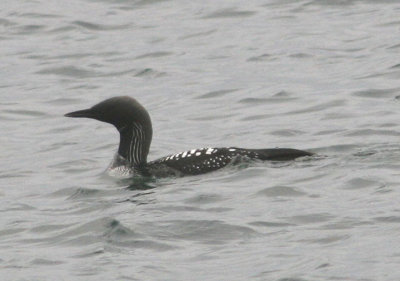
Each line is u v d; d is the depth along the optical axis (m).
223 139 18.38
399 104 19.53
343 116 19.03
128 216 13.52
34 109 21.39
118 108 16.12
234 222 13.06
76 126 20.08
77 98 22.06
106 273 11.63
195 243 12.50
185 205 13.91
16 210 14.55
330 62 23.03
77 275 11.65
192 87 22.14
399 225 12.50
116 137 19.05
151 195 14.56
